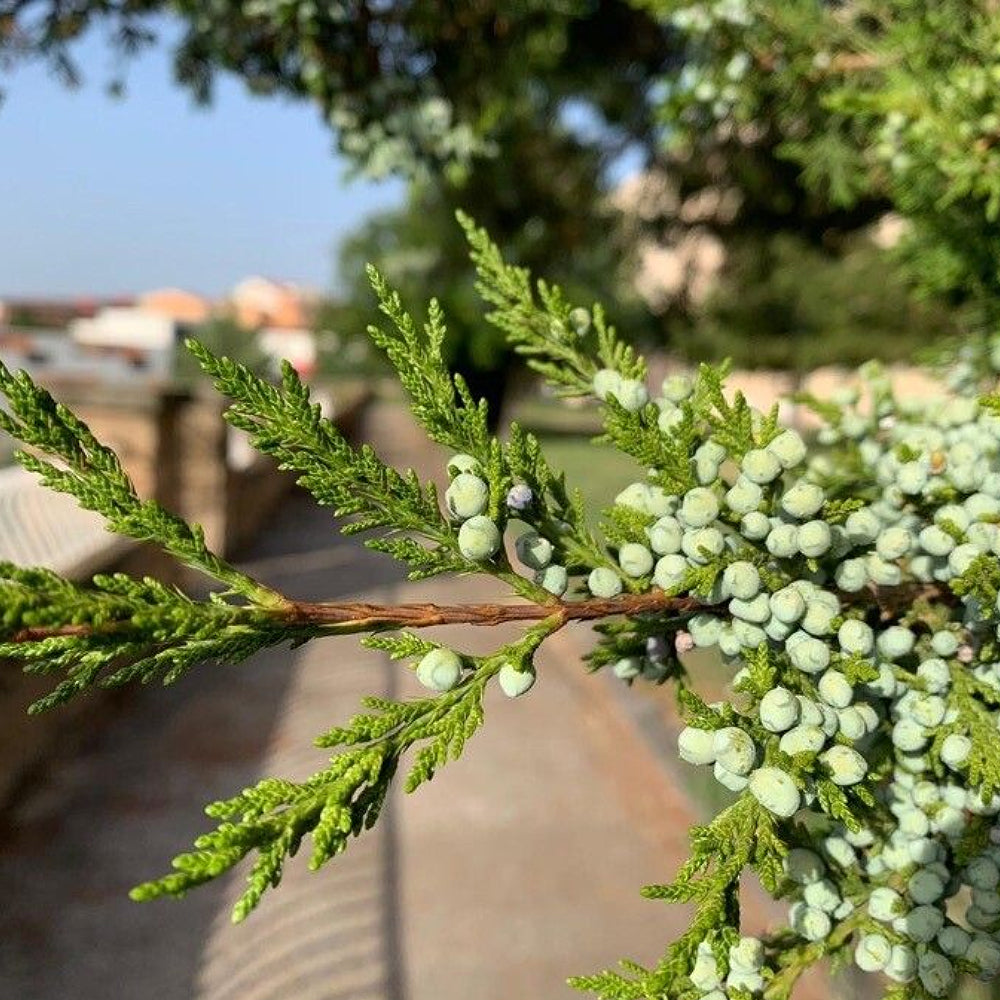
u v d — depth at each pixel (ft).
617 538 3.56
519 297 4.73
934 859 3.62
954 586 3.48
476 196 36.47
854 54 7.80
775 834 3.28
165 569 23.36
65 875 13.01
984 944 3.54
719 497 3.67
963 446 3.91
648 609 3.49
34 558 16.76
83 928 11.85
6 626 2.46
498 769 16.28
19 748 15.47
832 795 3.05
